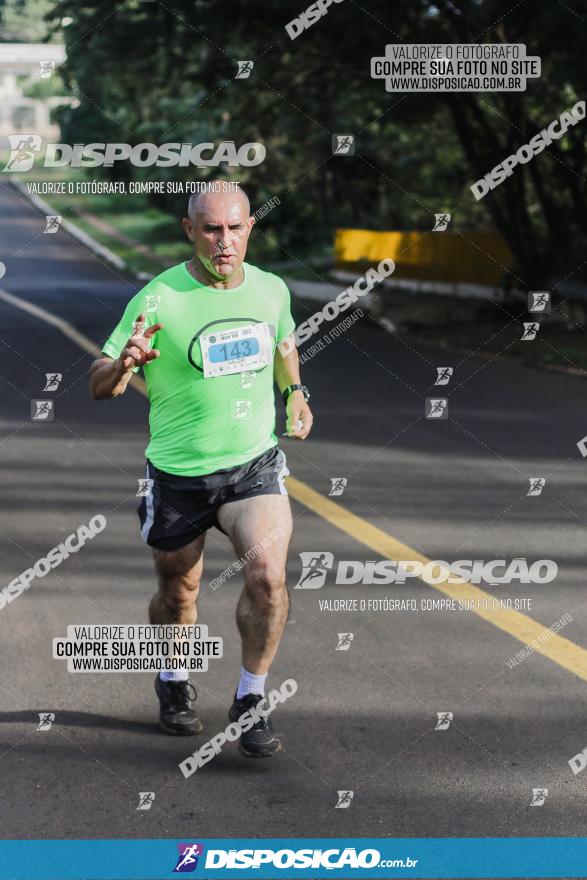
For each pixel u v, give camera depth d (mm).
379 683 10727
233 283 9477
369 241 58250
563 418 25359
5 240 96375
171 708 9773
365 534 15906
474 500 17828
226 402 9438
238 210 9164
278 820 8297
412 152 57969
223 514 9586
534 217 48812
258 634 9266
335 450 21812
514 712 10055
